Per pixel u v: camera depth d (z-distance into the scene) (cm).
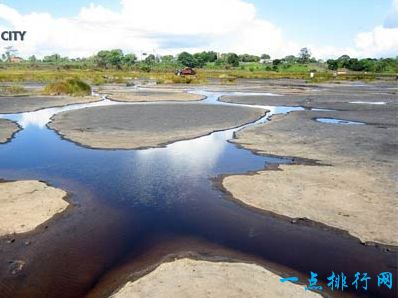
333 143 1917
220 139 2022
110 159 1636
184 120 2562
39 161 1611
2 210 1080
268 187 1275
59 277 789
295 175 1399
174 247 909
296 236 959
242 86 6209
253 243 928
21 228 980
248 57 17638
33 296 731
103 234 970
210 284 740
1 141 1956
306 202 1146
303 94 4738
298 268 822
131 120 2542
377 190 1239
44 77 6856
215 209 1121
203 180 1370
